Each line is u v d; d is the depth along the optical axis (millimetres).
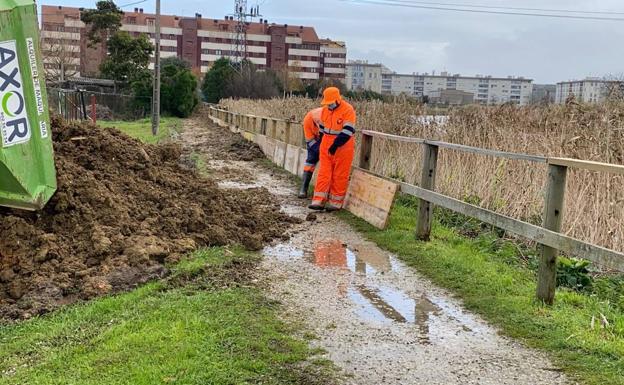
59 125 8352
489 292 6191
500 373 4441
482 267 7016
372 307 5793
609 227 7645
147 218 7480
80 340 4664
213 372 4137
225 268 6703
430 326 5344
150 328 4836
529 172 9258
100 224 6891
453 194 10539
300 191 11789
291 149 15500
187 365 4195
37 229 6367
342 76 114688
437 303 5969
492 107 12234
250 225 8672
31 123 5773
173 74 53750
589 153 8453
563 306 5754
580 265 6816
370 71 101875
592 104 11422
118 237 6660
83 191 7051
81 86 48000
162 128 34219
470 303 5930
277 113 24141
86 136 8508
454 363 4602
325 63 115125
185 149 20844
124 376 4039
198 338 4648
